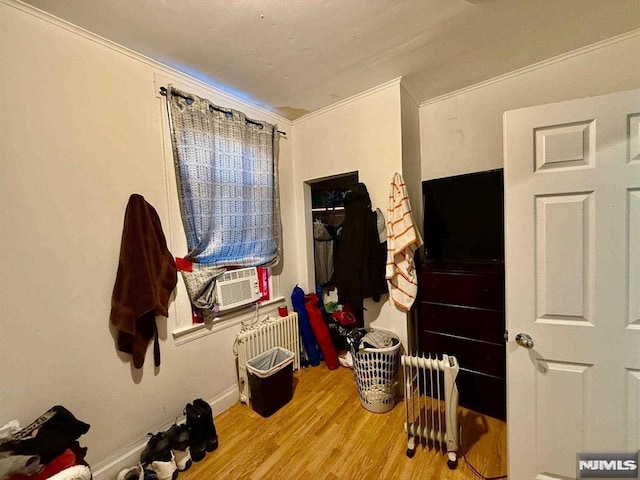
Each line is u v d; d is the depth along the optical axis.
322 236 2.92
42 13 1.26
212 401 1.96
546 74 1.90
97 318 1.44
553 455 1.21
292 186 2.75
